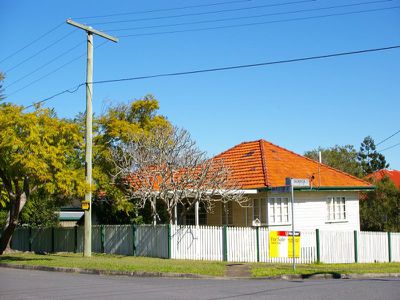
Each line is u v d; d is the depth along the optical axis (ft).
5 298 35.27
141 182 72.69
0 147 60.70
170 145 72.02
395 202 107.34
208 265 58.59
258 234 69.87
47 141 64.75
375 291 40.50
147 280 48.06
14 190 78.59
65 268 56.65
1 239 76.64
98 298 35.29
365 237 77.82
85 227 69.77
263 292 39.06
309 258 72.84
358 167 184.96
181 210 89.51
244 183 81.82
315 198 84.02
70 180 64.39
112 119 86.02
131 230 74.23
